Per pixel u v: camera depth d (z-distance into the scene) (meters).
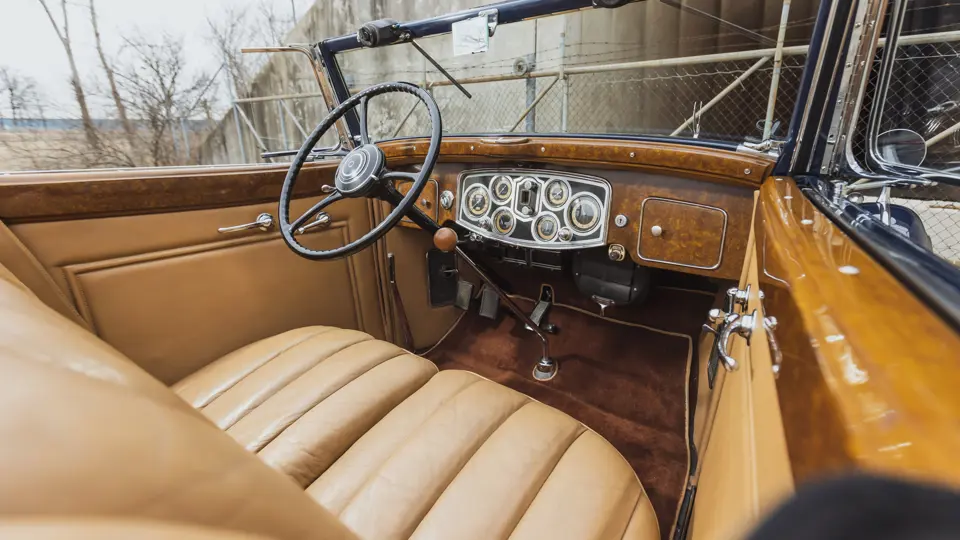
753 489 0.31
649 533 0.62
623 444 1.23
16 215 0.86
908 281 0.26
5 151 3.71
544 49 3.89
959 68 1.57
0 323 0.29
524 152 1.23
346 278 1.46
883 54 0.75
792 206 0.57
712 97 3.50
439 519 0.62
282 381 0.92
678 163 1.04
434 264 1.69
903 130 0.80
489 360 1.64
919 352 0.19
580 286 1.52
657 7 3.62
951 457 0.12
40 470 0.17
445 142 1.36
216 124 4.94
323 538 0.27
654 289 1.67
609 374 1.49
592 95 3.93
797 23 2.98
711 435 0.77
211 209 1.12
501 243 1.50
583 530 0.60
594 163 1.16
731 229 1.04
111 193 0.96
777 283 0.34
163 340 1.08
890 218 0.64
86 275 0.96
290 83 5.35
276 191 1.23
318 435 0.77
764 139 1.02
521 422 0.79
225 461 0.24
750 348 0.51
